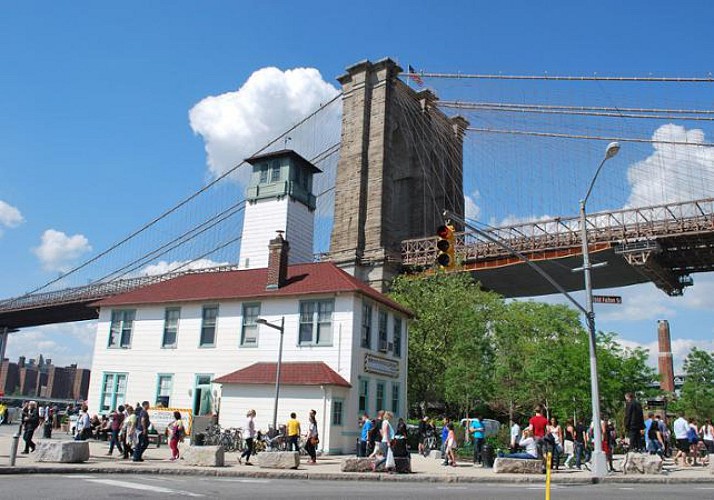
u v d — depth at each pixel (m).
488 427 35.00
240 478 17.41
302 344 29.80
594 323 21.45
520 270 61.00
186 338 32.75
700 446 26.70
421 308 39.47
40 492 12.20
